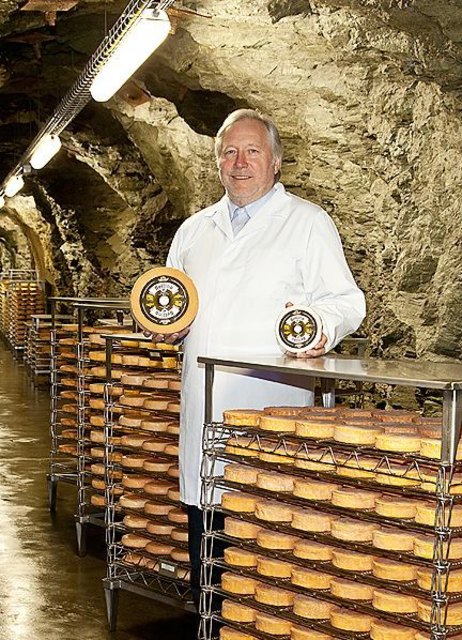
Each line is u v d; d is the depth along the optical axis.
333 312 3.71
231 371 3.88
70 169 17.83
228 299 3.89
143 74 10.24
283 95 8.12
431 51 5.95
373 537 3.12
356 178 8.07
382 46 6.41
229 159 3.87
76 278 18.83
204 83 8.97
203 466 3.65
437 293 7.23
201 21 7.60
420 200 7.26
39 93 13.05
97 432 6.30
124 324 7.78
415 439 3.02
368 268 8.59
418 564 3.09
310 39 7.02
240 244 3.93
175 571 4.76
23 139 16.77
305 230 3.88
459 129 6.46
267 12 6.92
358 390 5.55
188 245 4.16
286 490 3.42
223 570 3.94
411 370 3.13
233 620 3.54
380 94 7.15
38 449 10.13
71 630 4.96
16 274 25.80
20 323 20.16
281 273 3.87
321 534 3.28
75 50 10.80
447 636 2.92
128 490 5.10
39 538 6.77
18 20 9.23
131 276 17.56
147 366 5.75
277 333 3.57
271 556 3.46
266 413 3.57
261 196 3.94
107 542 5.16
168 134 11.07
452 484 2.86
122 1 9.04
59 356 7.47
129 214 17.56
